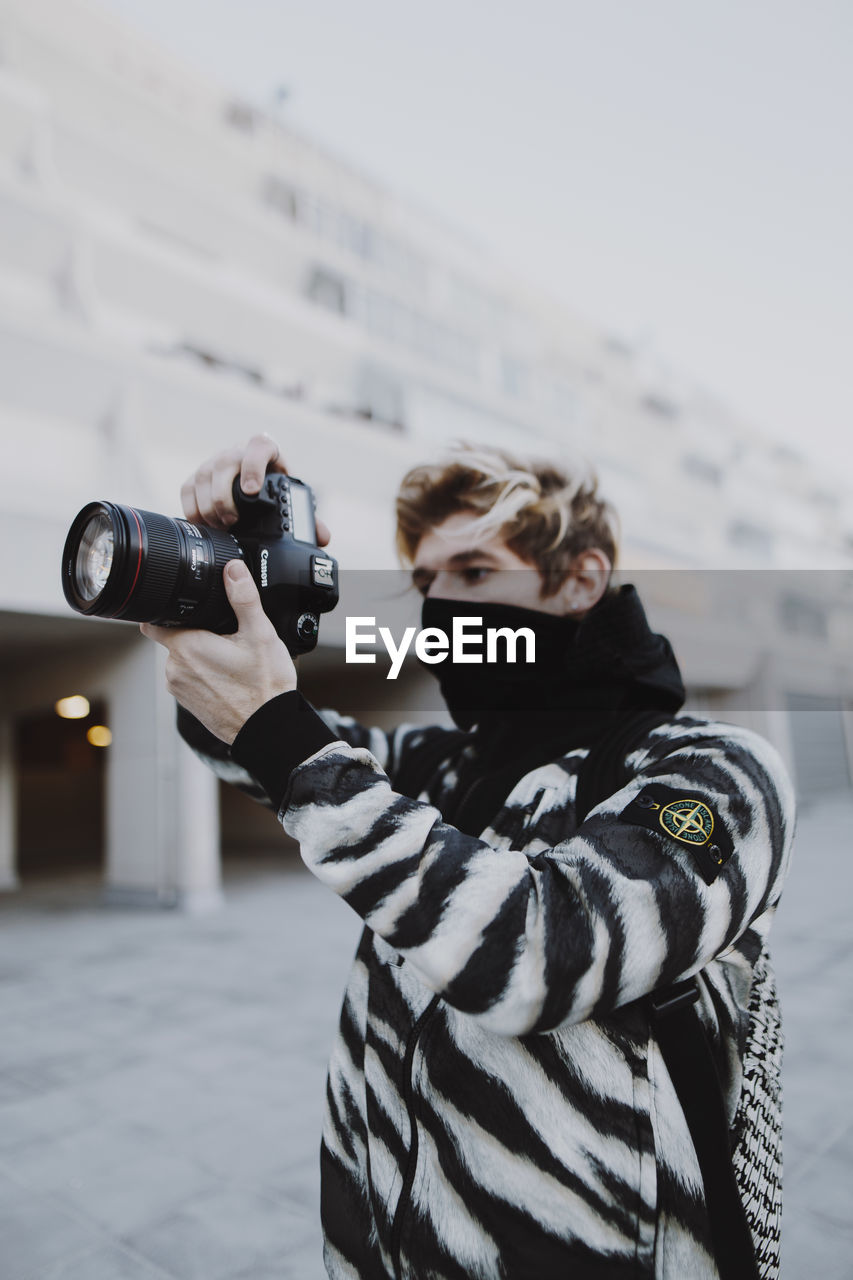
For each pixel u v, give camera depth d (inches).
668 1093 24.5
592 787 28.7
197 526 27.1
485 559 35.3
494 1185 24.6
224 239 573.6
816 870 365.7
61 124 466.9
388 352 630.5
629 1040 24.8
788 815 26.1
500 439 719.7
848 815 646.5
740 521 1074.1
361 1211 30.1
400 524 38.6
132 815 330.3
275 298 556.7
